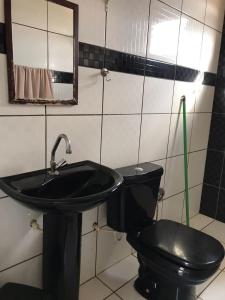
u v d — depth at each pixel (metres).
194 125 2.29
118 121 1.62
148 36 1.66
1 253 1.27
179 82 2.00
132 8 1.52
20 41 1.11
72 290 1.32
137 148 1.80
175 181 2.25
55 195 1.22
